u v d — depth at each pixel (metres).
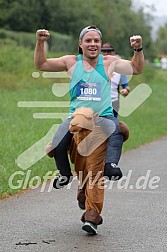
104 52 17.98
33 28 68.31
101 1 79.25
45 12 69.31
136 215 13.26
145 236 11.70
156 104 43.19
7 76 42.62
